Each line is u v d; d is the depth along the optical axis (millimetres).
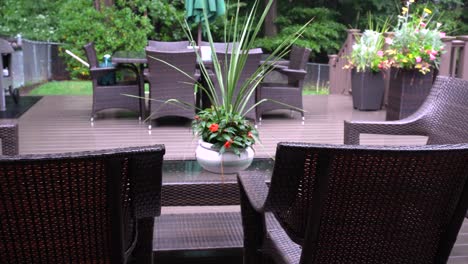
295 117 5750
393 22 14188
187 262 2322
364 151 1235
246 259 1876
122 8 10484
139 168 1277
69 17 10117
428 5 12812
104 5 10242
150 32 10570
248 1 14055
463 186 1403
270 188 1371
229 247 2334
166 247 2309
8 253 1312
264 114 5934
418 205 1396
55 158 1138
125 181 1305
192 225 2611
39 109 6137
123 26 9773
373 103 6207
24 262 1333
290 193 1374
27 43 8969
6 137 2527
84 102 6688
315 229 1382
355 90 6309
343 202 1368
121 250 1368
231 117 2289
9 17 12148
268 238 1796
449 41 5613
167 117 5566
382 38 6125
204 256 2334
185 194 2117
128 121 5406
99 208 1301
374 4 14344
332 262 1473
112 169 1217
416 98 5238
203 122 2324
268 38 14070
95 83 5199
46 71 10938
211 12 5523
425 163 1298
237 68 2303
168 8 11297
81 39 9781
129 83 5637
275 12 14547
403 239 1458
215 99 2354
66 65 11109
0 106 5980
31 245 1310
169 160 2674
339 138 4723
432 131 2701
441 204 1418
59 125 5188
